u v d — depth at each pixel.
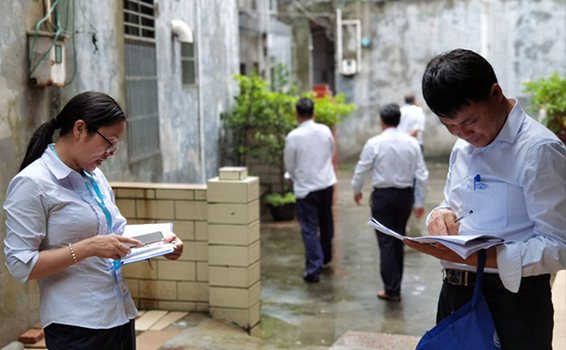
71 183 2.13
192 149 7.01
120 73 5.29
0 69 3.63
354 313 4.91
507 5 12.06
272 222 8.25
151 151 5.92
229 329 4.13
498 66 12.27
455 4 12.25
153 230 2.41
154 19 6.02
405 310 4.98
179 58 6.70
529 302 1.93
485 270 1.97
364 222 8.08
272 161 8.48
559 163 1.81
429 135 12.80
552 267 1.81
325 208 5.98
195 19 7.00
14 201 2.03
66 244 2.11
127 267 4.41
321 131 5.81
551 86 8.59
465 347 1.89
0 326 3.67
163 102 6.23
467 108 1.79
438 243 1.88
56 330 2.14
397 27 12.52
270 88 9.87
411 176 5.16
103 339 2.16
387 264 5.16
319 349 3.88
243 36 9.77
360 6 12.56
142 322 4.17
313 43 16.69
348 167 12.60
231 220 4.15
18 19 3.78
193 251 4.30
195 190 4.23
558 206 1.80
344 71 12.64
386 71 12.67
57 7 4.15
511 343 1.95
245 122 8.33
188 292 4.35
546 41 12.00
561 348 3.16
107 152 2.11
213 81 7.70
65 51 4.31
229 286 4.21
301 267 6.21
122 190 4.35
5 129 3.70
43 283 2.17
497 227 1.92
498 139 1.90
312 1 12.71
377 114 12.80
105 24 4.99
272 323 4.69
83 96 2.08
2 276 3.69
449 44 12.38
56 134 4.10
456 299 2.06
